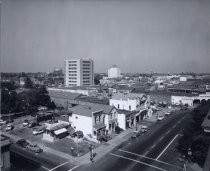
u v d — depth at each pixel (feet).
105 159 125.90
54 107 282.97
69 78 514.27
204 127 125.70
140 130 182.91
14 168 113.19
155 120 232.94
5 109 234.58
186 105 340.59
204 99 318.04
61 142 156.04
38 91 284.20
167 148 143.23
